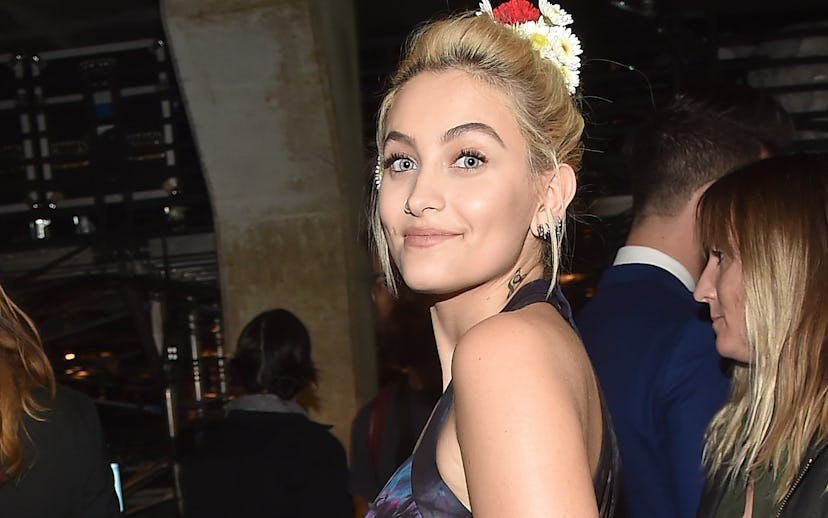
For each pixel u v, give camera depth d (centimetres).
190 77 561
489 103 107
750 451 149
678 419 177
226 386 588
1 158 734
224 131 575
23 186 723
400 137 110
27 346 171
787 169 151
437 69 110
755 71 657
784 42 647
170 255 694
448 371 118
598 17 657
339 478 293
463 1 339
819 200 146
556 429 85
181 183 710
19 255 699
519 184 107
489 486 85
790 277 144
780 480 139
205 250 690
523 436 84
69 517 173
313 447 290
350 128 600
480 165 107
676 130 199
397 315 275
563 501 82
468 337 91
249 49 549
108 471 182
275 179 586
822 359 139
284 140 575
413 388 285
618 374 184
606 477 102
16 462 163
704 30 732
